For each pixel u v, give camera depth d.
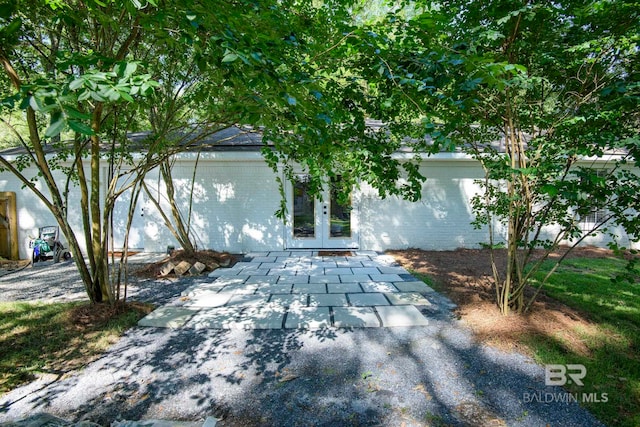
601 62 2.94
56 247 7.16
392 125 3.24
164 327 3.54
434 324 3.59
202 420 2.11
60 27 3.00
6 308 4.00
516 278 3.82
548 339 3.11
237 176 7.98
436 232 8.12
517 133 3.33
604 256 7.20
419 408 2.23
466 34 3.01
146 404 2.27
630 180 2.67
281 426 2.07
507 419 2.12
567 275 5.50
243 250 8.04
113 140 3.69
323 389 2.44
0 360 2.80
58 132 1.07
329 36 2.65
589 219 8.30
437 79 2.17
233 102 2.09
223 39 1.56
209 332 3.41
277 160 4.20
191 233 7.96
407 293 4.70
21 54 3.33
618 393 2.37
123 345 3.12
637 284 4.98
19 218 7.88
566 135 2.97
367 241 8.11
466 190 8.05
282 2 2.63
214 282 5.33
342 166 3.36
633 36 2.52
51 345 3.07
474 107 3.21
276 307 4.12
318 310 4.01
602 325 3.44
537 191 3.11
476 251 7.84
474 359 2.85
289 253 7.77
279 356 2.91
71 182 7.97
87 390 2.42
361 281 5.35
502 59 3.10
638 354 2.91
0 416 2.14
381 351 3.00
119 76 1.41
